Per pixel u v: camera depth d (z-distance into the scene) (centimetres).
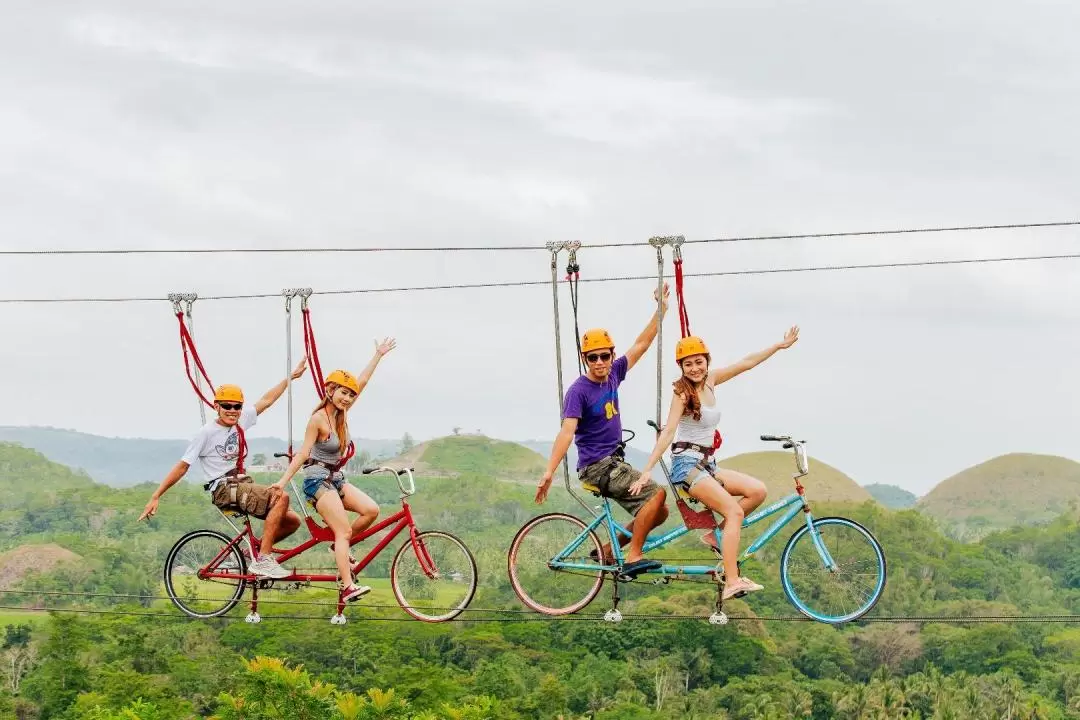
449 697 8362
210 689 8531
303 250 1706
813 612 1218
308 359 1478
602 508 1244
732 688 11412
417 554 1327
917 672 13075
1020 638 14062
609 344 1198
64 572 18288
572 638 12206
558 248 1306
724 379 1205
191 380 1516
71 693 8431
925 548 19775
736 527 1170
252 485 1369
